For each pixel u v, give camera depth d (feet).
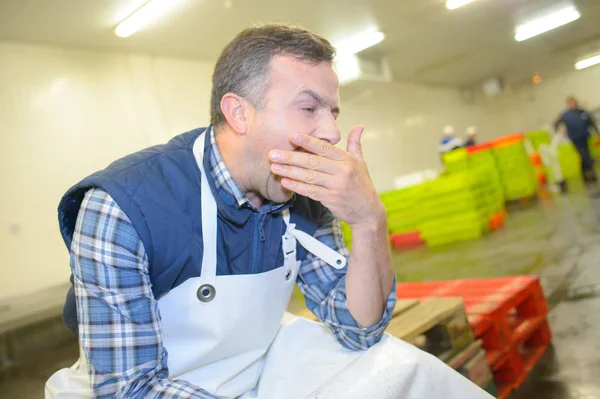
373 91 37.27
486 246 17.75
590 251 12.84
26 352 14.92
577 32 39.04
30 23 17.31
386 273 3.87
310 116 3.36
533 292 7.84
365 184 3.51
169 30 20.61
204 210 3.38
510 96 58.34
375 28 26.71
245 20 21.36
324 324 4.37
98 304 3.11
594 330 7.88
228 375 3.85
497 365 6.54
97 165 19.90
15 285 17.01
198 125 24.21
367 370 3.15
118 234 3.11
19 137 17.85
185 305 3.46
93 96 20.31
